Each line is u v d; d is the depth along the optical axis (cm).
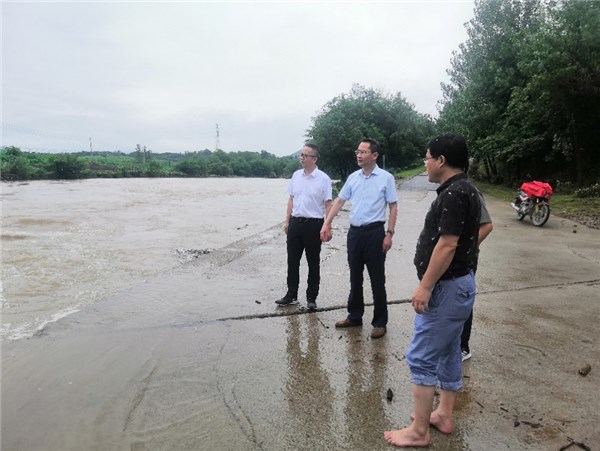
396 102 4247
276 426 294
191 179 6109
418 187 2361
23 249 943
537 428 290
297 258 522
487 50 2189
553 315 496
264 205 2097
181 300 547
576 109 1644
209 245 1008
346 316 495
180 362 384
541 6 2075
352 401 324
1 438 278
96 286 658
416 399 268
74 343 424
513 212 1380
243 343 423
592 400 323
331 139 3897
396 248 859
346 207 1580
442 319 254
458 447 272
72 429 289
